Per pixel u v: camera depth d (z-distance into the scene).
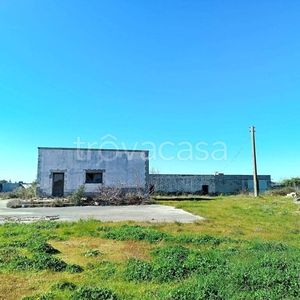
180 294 4.25
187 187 35.53
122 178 24.81
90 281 5.03
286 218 12.73
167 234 8.72
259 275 4.77
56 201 20.78
